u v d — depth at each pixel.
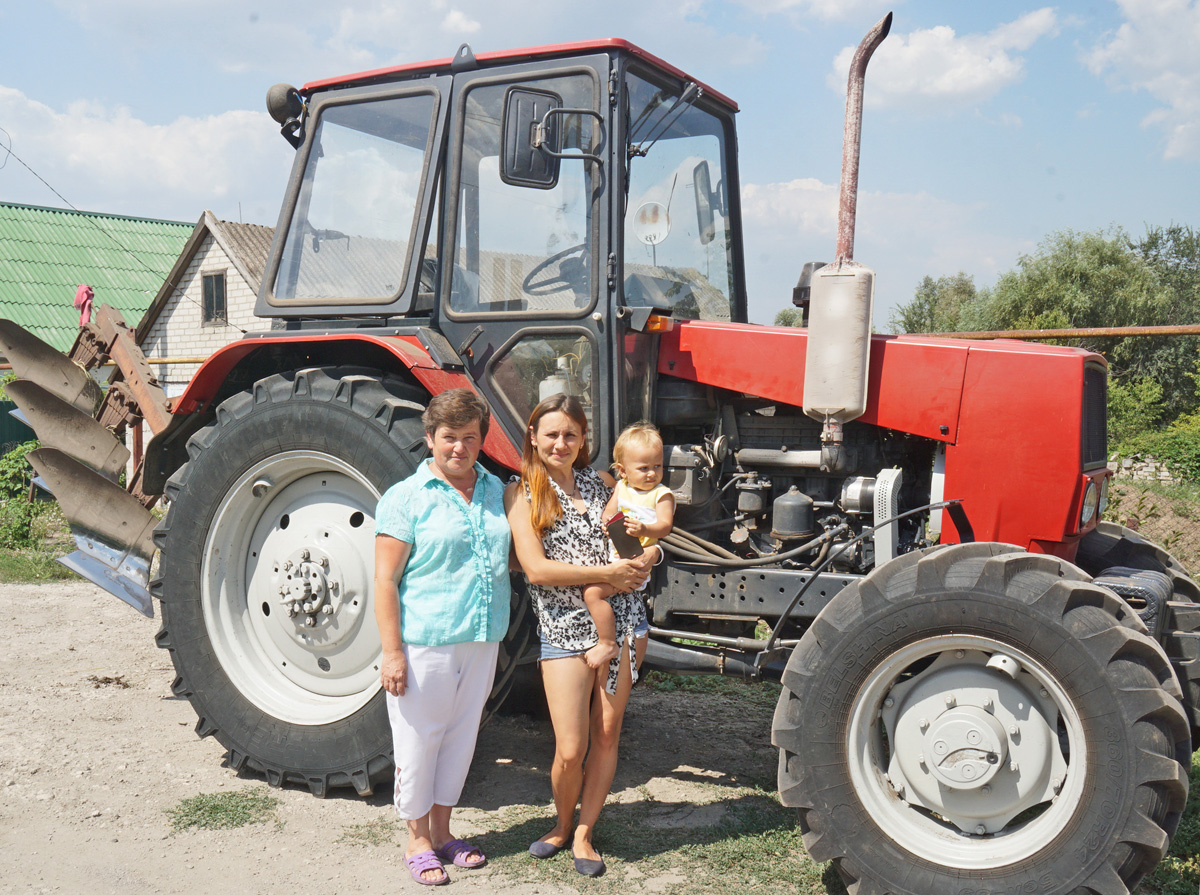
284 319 4.05
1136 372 25.61
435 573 2.82
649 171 3.76
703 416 3.71
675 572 3.44
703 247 4.20
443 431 2.82
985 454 3.15
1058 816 2.58
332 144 3.93
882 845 2.71
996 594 2.64
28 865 2.90
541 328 3.49
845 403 3.19
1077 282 27.92
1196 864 3.06
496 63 3.58
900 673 2.87
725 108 4.36
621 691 2.96
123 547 5.02
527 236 3.54
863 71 3.17
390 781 3.54
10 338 5.59
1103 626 2.55
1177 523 7.03
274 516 3.82
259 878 2.86
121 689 4.75
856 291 3.17
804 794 2.79
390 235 3.76
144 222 23.94
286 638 3.71
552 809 3.45
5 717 4.25
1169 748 2.48
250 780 3.63
